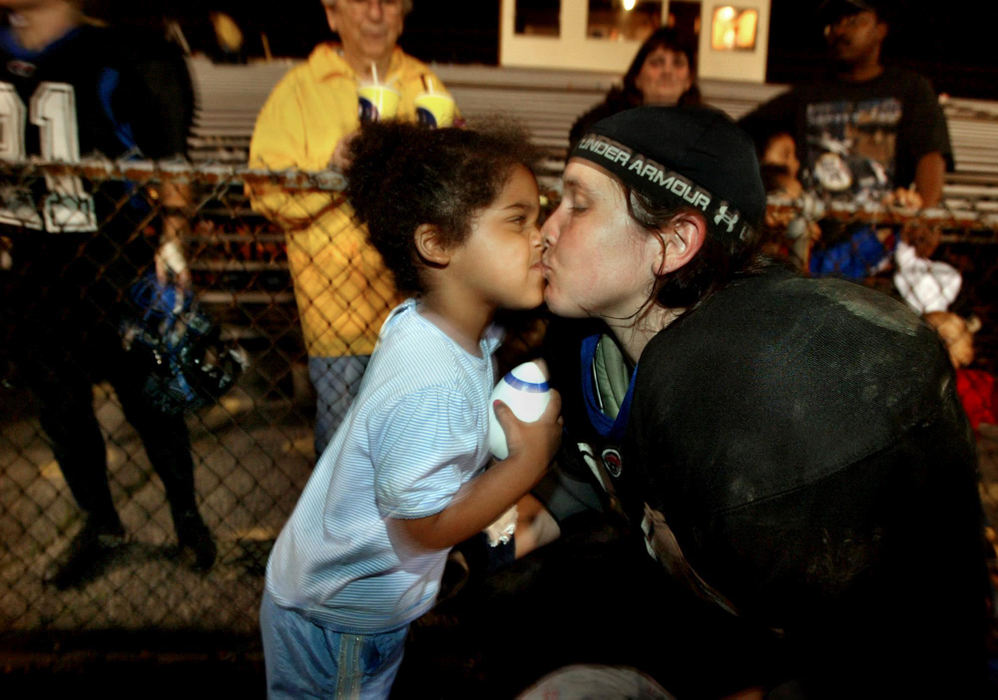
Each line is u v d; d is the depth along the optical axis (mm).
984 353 3418
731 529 1052
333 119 2449
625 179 1154
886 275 2688
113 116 2393
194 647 2221
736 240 1158
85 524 2648
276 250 2908
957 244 3406
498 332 1566
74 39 2314
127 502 3074
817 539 1018
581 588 2348
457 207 1302
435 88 2242
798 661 1227
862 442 970
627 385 1335
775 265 1206
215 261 2650
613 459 1349
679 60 2947
